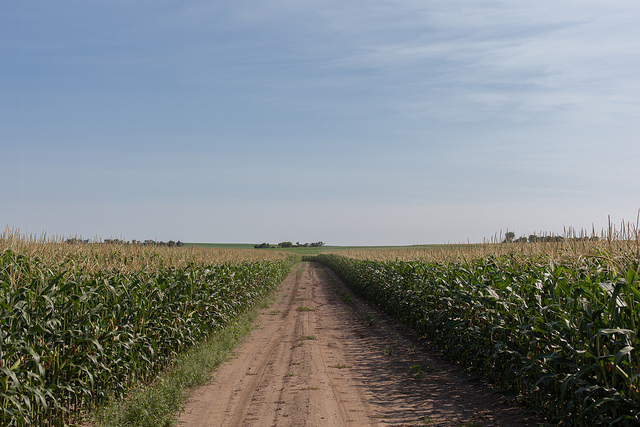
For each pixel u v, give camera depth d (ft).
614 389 15.94
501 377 26.20
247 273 65.26
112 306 25.38
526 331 20.68
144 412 20.90
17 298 19.85
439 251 55.57
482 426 20.25
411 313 45.60
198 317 39.04
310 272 172.65
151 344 28.40
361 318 59.11
